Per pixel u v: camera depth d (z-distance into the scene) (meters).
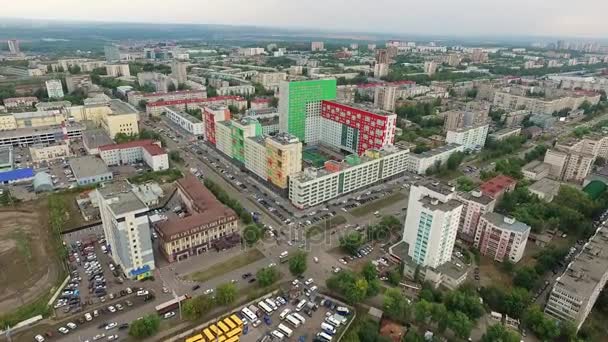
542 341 150.50
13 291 168.88
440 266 185.00
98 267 185.25
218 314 159.75
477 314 158.00
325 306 167.50
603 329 160.00
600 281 161.50
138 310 160.50
